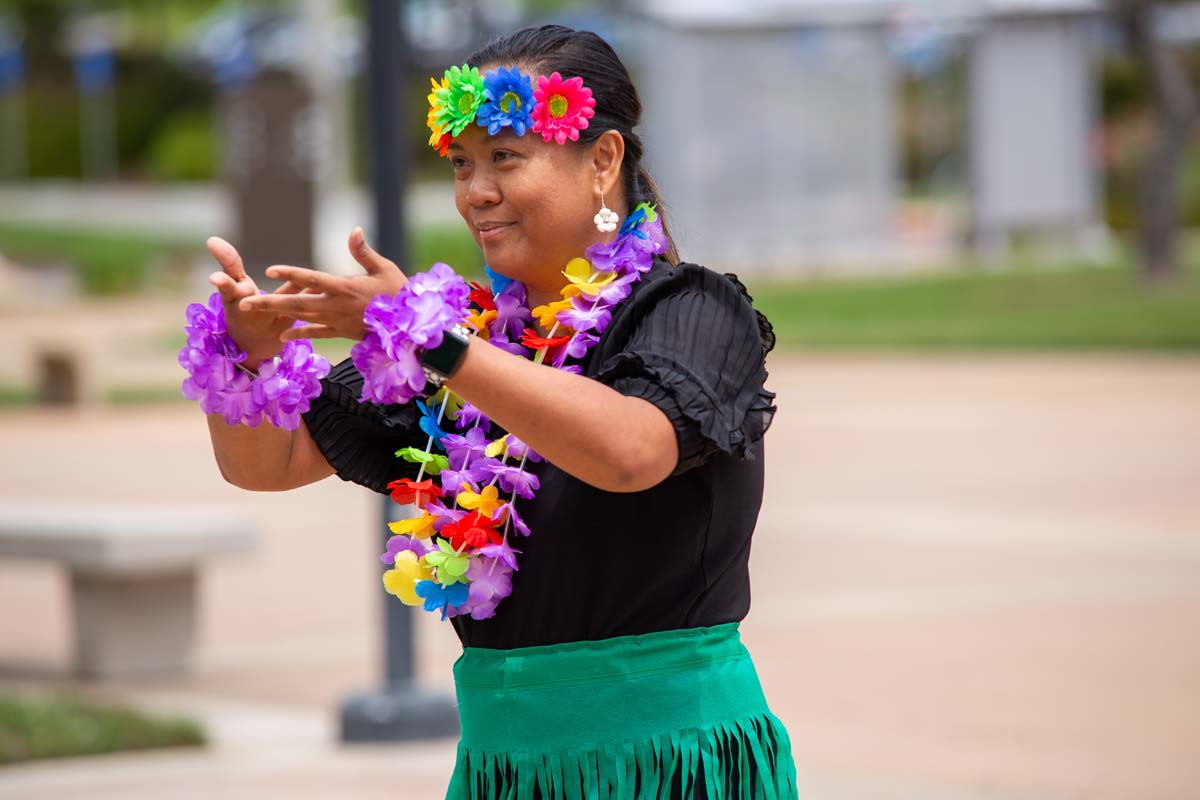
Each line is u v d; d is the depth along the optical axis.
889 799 14.95
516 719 7.21
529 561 7.19
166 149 125.56
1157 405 44.84
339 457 7.68
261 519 33.56
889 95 80.50
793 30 77.19
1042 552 27.09
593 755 7.10
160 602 22.05
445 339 6.29
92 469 39.66
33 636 24.53
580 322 7.05
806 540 28.78
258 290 6.76
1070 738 16.94
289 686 20.88
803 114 79.12
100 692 20.95
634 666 7.12
